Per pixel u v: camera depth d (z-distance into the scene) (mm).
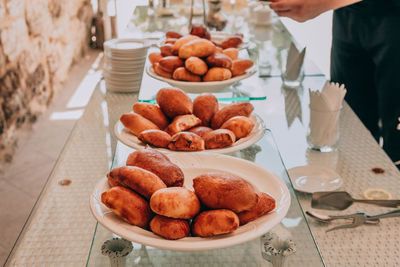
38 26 2738
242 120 880
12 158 2303
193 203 590
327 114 981
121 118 892
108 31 2582
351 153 1017
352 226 787
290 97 1249
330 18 3893
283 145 1029
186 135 825
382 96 1770
